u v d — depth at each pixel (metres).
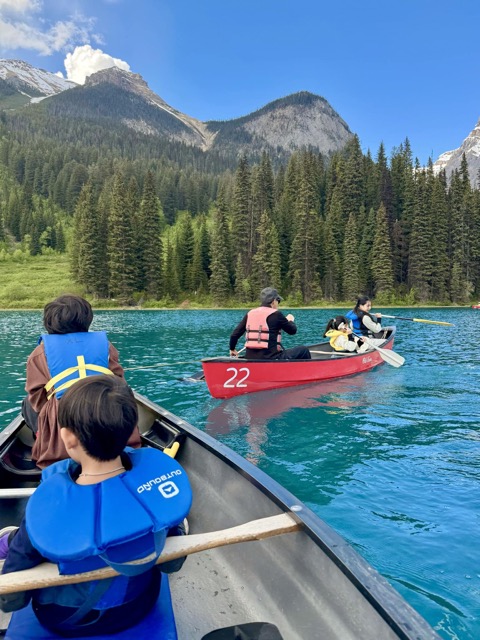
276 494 2.26
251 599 2.13
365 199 76.31
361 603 1.62
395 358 9.67
